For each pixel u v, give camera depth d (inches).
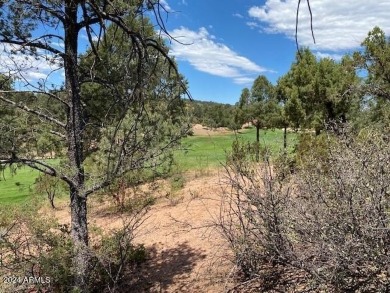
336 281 146.1
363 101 459.2
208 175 551.8
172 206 417.7
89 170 264.7
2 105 219.8
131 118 242.4
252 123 960.3
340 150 175.8
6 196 561.3
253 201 179.8
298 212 161.8
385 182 144.0
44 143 224.1
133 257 290.5
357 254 141.9
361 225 141.2
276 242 169.6
